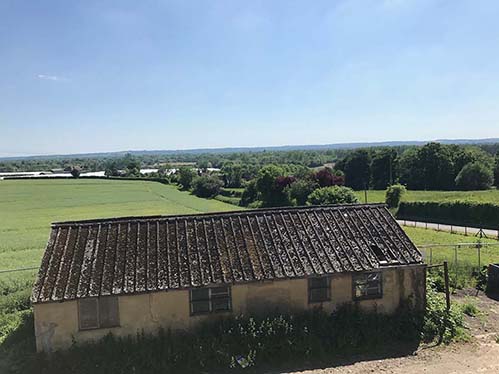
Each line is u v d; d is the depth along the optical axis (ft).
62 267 52.85
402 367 47.93
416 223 199.11
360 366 48.21
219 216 63.46
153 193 335.47
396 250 59.21
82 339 50.16
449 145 364.38
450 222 199.11
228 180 397.19
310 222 63.52
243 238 59.47
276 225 62.44
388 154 364.38
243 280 52.70
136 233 59.16
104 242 57.16
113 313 50.83
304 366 48.37
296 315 54.39
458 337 54.75
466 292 73.41
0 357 50.55
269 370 47.67
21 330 57.11
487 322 60.44
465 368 47.57
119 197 305.12
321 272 54.34
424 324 55.83
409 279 57.67
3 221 196.54
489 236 150.82
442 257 98.12
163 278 52.16
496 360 49.26
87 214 218.79
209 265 54.65
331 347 51.11
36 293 49.29
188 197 316.60
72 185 397.60
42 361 47.62
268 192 255.29
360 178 371.97
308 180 256.73
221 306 53.67
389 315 56.95
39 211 232.32
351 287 56.34
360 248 58.90
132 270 52.95
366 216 65.67
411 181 353.51
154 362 47.32
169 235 59.16
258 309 54.24
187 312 52.37
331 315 55.52
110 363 47.24
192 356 48.42
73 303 49.75
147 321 51.55
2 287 79.97
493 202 190.80
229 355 48.62
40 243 141.69
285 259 56.24
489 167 321.11
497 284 73.10
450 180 338.95
